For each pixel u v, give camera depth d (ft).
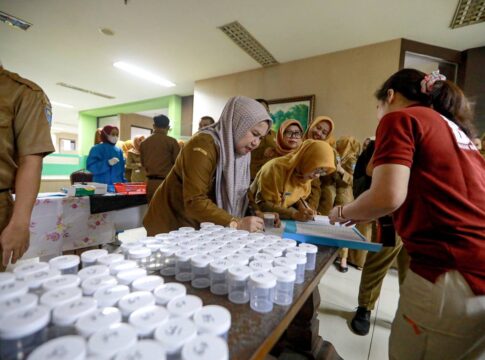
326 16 7.70
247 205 3.63
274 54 10.30
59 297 1.12
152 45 10.24
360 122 9.29
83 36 9.73
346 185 7.16
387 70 8.80
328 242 2.60
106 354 0.86
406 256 4.41
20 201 2.51
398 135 1.82
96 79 14.47
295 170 4.24
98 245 5.84
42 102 2.70
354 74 9.42
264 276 1.46
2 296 1.06
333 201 6.95
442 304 1.75
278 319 1.35
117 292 1.24
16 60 12.12
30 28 9.25
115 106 20.70
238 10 7.73
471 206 1.74
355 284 6.38
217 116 13.12
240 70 12.13
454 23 7.54
